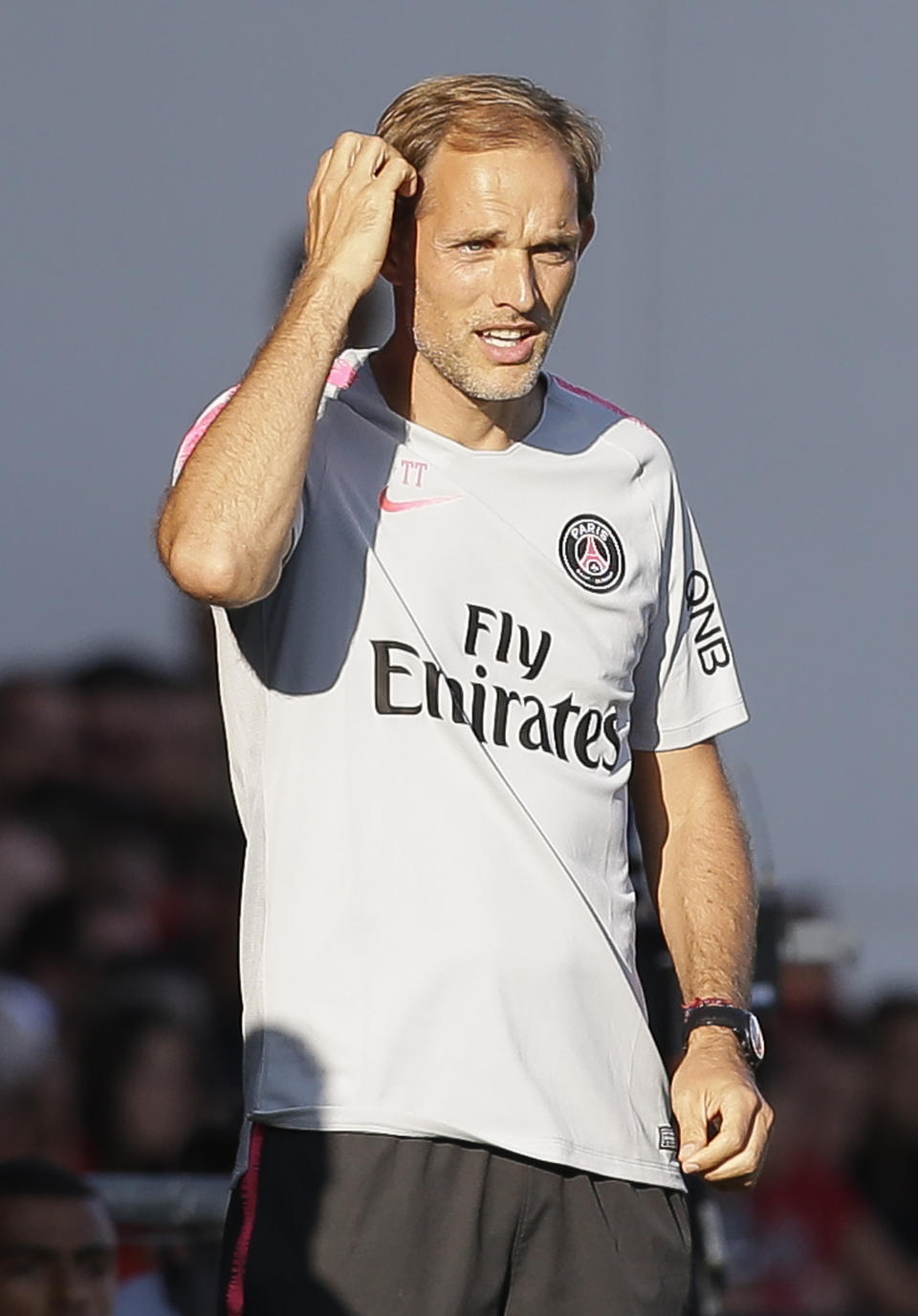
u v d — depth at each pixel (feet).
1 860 57.06
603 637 28.25
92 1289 36.27
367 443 28.27
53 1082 47.42
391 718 27.17
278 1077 26.71
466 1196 26.48
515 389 27.40
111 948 55.88
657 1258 27.66
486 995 26.66
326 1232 26.21
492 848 27.04
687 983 29.35
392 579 27.55
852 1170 60.29
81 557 57.98
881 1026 60.44
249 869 27.76
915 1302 59.47
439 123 27.63
